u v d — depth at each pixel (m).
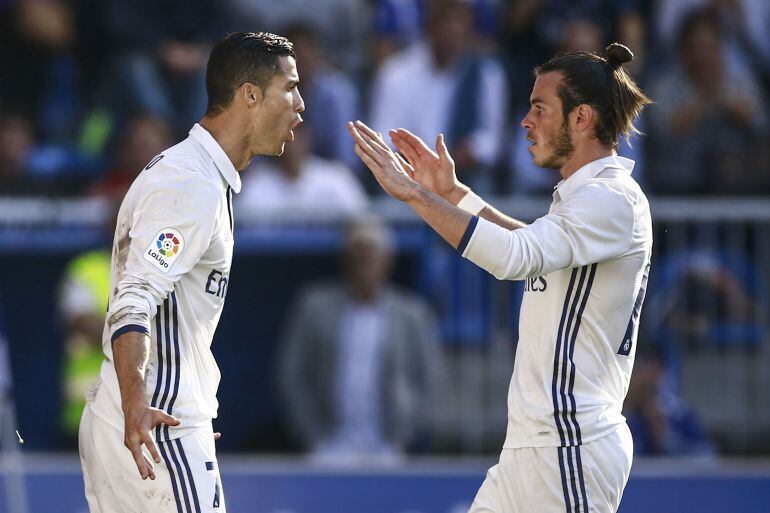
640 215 15.49
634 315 15.85
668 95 34.22
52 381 30.44
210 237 15.19
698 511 27.19
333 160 34.16
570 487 15.31
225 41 15.81
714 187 33.38
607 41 34.81
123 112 34.62
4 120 34.47
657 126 33.94
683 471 27.17
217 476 15.53
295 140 31.98
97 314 29.48
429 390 29.30
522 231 15.02
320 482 27.20
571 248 15.03
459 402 29.53
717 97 34.31
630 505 27.25
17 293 30.22
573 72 15.67
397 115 33.88
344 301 29.25
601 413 15.40
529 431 15.51
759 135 34.69
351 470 27.22
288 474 27.22
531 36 34.88
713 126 34.09
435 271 29.89
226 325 30.33
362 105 35.09
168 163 15.33
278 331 30.30
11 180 33.28
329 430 29.11
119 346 14.48
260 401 30.38
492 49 34.72
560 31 34.69
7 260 30.17
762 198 32.72
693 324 29.30
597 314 15.41
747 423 29.25
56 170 34.31
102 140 34.66
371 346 29.06
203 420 15.48
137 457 14.17
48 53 37.09
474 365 29.58
